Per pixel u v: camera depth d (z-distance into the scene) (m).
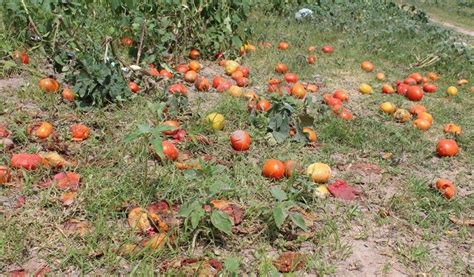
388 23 4.34
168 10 2.69
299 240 1.29
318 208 1.48
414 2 8.05
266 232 1.31
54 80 2.01
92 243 1.19
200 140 1.74
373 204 1.54
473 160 1.90
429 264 1.30
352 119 2.14
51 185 1.38
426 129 2.16
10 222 1.24
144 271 1.11
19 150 1.57
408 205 1.54
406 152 1.93
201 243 1.25
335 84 2.68
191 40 2.77
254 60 2.86
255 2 4.06
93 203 1.32
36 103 1.91
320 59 3.09
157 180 1.45
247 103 2.12
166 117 1.88
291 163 1.58
